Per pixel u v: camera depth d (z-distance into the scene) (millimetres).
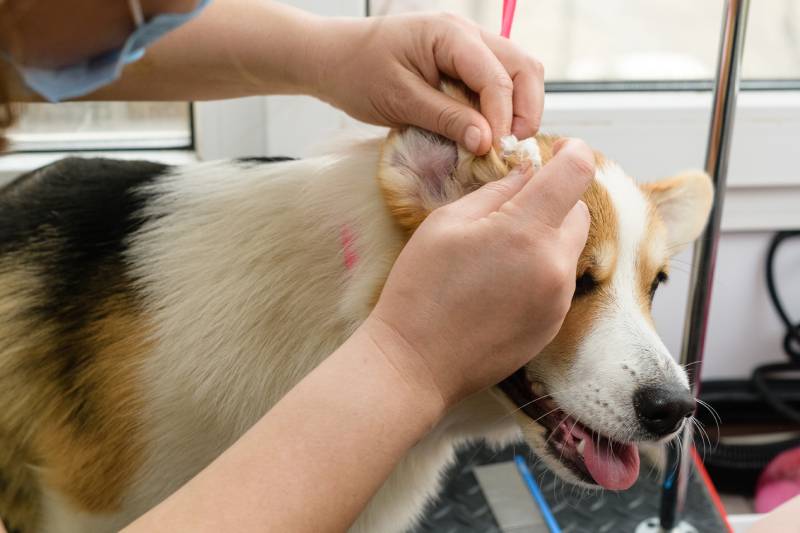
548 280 507
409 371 521
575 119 1216
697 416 1321
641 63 1267
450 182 683
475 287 509
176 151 1224
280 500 497
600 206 728
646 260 760
